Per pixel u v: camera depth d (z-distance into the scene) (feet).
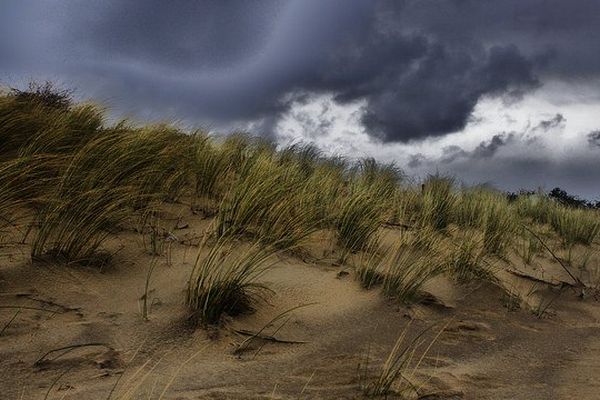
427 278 15.39
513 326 14.51
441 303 14.69
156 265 12.75
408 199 25.49
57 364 8.41
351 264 15.90
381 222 19.26
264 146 25.91
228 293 11.12
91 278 11.52
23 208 13.62
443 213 23.71
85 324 9.77
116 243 13.28
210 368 9.16
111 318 10.16
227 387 8.57
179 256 13.44
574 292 18.78
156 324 10.19
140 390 8.05
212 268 12.62
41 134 15.74
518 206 33.94
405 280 15.11
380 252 17.24
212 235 14.80
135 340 9.58
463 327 13.53
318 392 8.81
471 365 11.18
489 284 16.97
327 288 13.92
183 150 19.31
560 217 29.58
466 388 9.82
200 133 22.76
